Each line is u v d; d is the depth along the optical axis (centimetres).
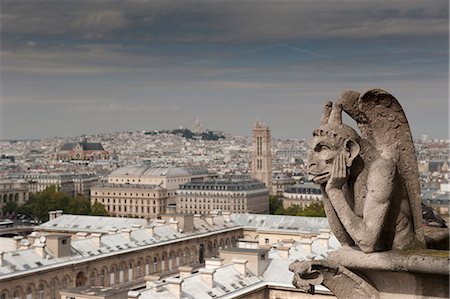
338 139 2295
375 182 2258
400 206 2316
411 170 2353
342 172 2275
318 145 2317
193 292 13638
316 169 2327
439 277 2172
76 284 18288
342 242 2378
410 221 2348
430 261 2138
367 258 2255
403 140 2362
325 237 18475
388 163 2275
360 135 2423
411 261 2172
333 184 2294
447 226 2809
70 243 18725
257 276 15450
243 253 15650
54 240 18125
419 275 2203
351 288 2336
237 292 14350
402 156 2355
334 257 2348
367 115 2377
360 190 2333
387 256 2219
